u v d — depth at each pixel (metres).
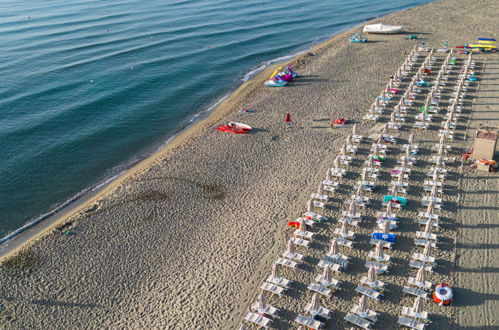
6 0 135.62
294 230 24.81
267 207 27.16
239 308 19.81
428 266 21.06
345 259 21.70
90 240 25.16
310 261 22.23
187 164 33.03
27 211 30.62
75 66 61.59
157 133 41.91
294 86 48.06
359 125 37.03
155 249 24.20
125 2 121.00
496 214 24.81
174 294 21.02
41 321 20.02
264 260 22.66
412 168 29.77
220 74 58.00
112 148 39.28
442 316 18.55
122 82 54.84
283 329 18.45
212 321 19.23
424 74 46.72
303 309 19.36
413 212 25.41
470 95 40.72
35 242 25.22
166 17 96.31
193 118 44.81
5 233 28.20
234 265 22.48
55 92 51.81
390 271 21.19
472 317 18.47
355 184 28.52
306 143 34.78
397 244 22.92
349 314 18.53
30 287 21.95
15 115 45.72
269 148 34.50
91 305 20.75
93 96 50.41
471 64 47.91
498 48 53.56
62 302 21.00
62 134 41.84
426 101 37.12
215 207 27.66
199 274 22.16
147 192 29.55
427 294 19.45
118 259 23.58
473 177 28.38
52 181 34.34
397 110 37.25
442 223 24.27
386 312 18.91
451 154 31.23
